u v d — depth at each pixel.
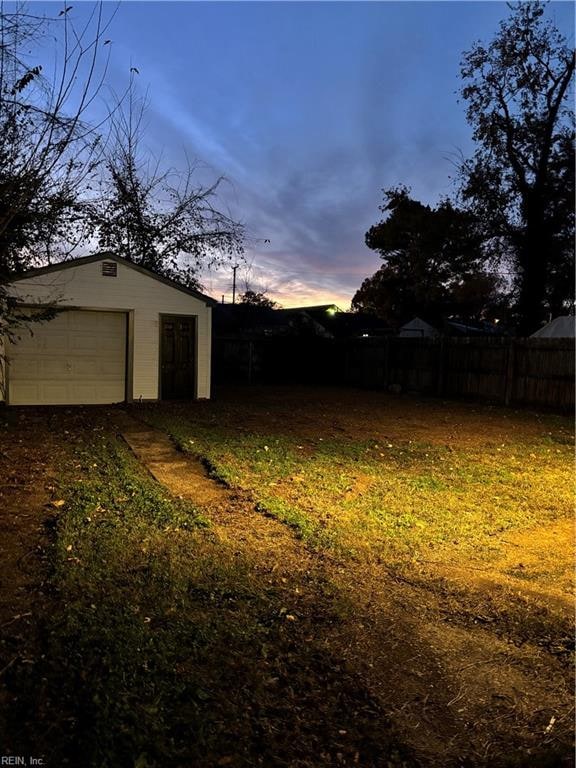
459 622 3.40
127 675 2.64
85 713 2.38
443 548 4.53
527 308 21.56
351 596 3.64
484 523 5.17
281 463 7.16
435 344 16.97
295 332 21.81
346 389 18.73
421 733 2.45
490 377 15.26
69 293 11.66
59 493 5.43
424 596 3.71
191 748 2.24
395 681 2.81
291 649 2.99
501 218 21.36
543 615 3.48
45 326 11.61
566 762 2.26
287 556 4.21
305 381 21.62
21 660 2.73
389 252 34.81
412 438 9.54
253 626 3.18
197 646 2.93
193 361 13.40
